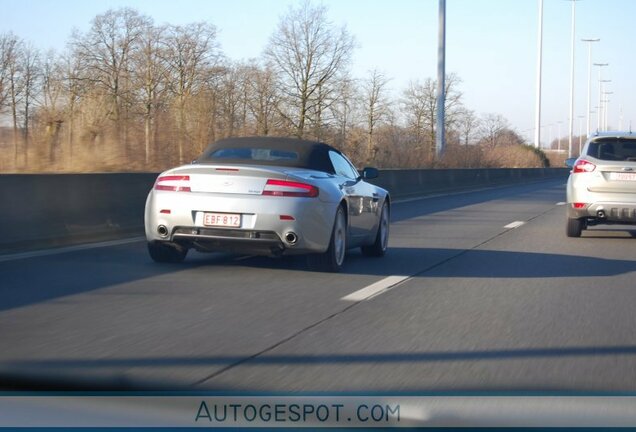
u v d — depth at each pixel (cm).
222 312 705
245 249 874
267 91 3800
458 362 554
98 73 3903
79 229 1228
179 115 2341
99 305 723
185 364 536
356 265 1024
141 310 705
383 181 2456
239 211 846
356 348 589
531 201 2544
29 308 705
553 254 1184
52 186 1179
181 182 870
